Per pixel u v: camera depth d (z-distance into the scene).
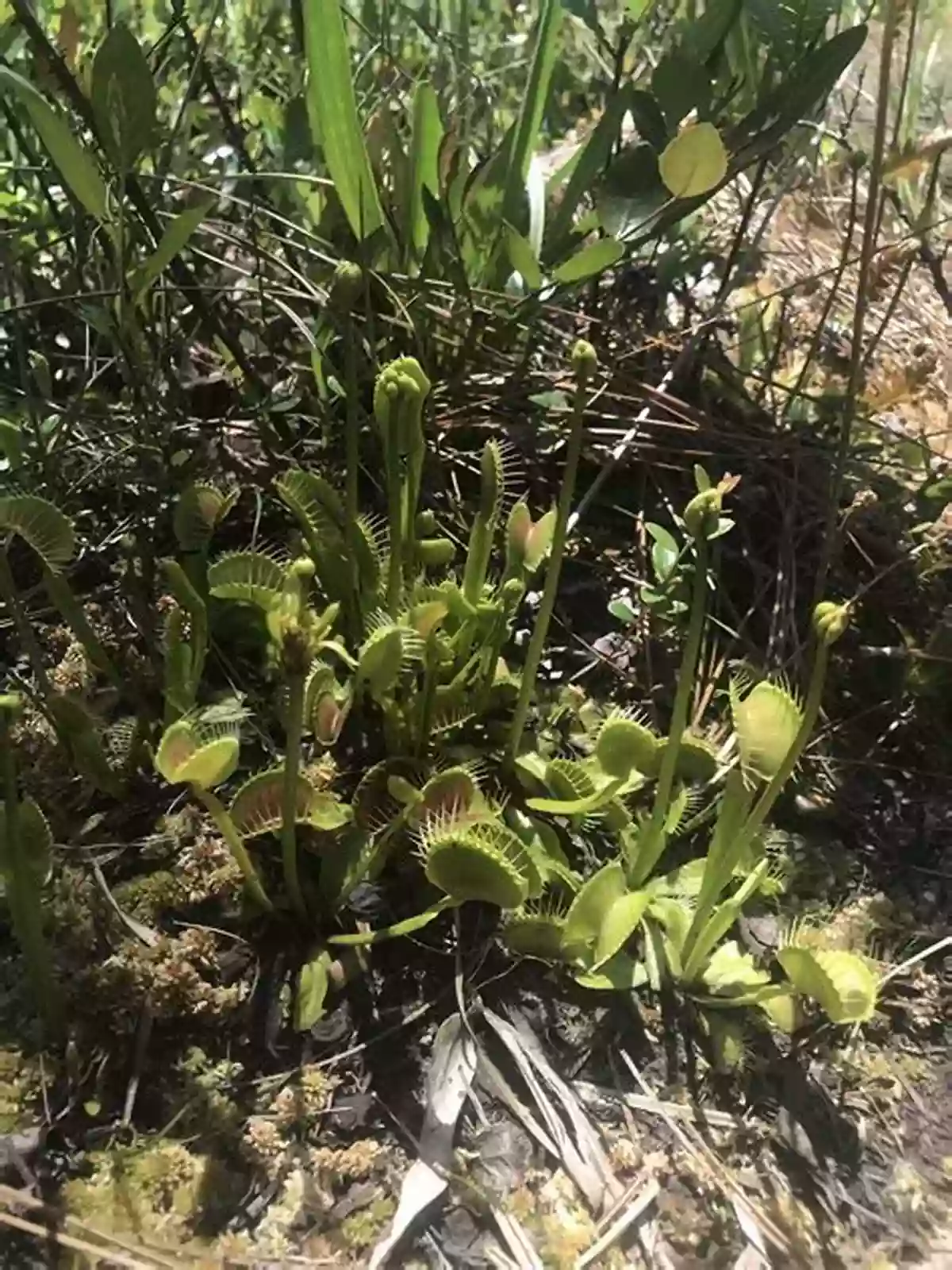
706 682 0.33
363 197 0.32
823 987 0.22
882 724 0.33
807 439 0.37
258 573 0.27
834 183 0.52
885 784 0.32
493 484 0.27
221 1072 0.25
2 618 0.32
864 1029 0.27
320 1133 0.24
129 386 0.33
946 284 0.37
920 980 0.27
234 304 0.36
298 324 0.32
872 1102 0.25
